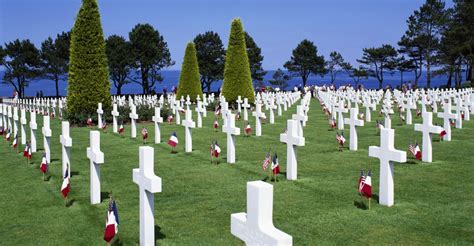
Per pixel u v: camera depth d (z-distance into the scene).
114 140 17.52
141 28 62.62
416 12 68.69
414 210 8.40
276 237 4.26
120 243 7.16
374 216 8.11
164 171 11.94
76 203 9.27
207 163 12.89
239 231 4.81
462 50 61.91
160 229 7.70
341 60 89.44
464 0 65.06
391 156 8.49
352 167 12.02
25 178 11.52
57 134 20.20
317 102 42.56
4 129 20.45
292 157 10.71
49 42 64.12
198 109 21.44
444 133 15.56
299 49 87.12
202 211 8.61
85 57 24.06
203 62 69.75
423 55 70.19
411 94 36.09
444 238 7.09
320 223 7.80
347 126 20.89
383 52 76.62
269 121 23.86
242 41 34.03
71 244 7.21
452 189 9.70
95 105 24.14
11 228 7.99
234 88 33.88
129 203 9.20
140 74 67.56
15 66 63.38
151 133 19.47
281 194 9.54
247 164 12.66
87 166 12.84
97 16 24.41
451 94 35.72
